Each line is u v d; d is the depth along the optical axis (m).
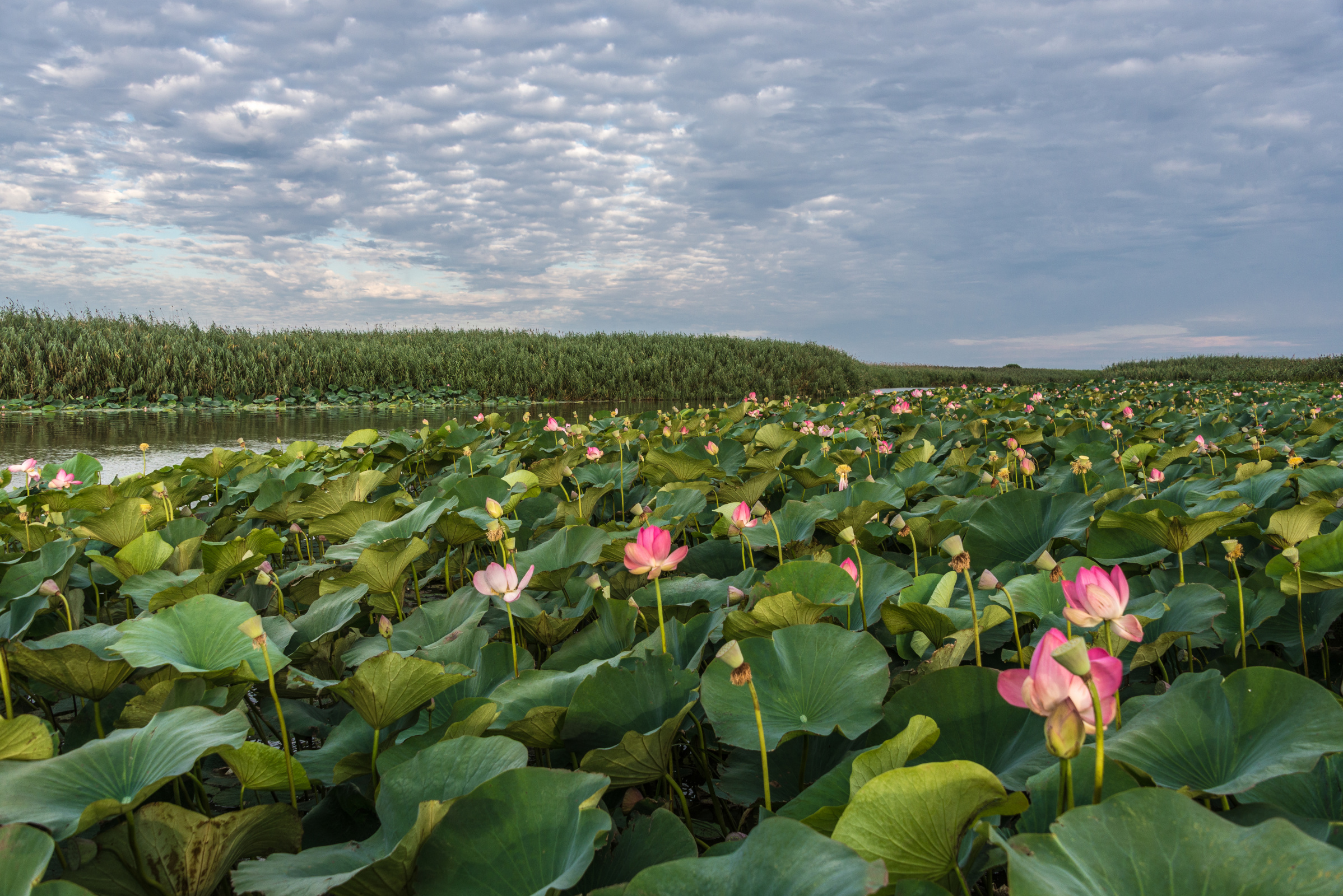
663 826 1.45
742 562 3.33
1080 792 1.33
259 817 1.46
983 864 1.27
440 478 5.74
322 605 2.65
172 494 4.81
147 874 1.36
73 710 2.84
